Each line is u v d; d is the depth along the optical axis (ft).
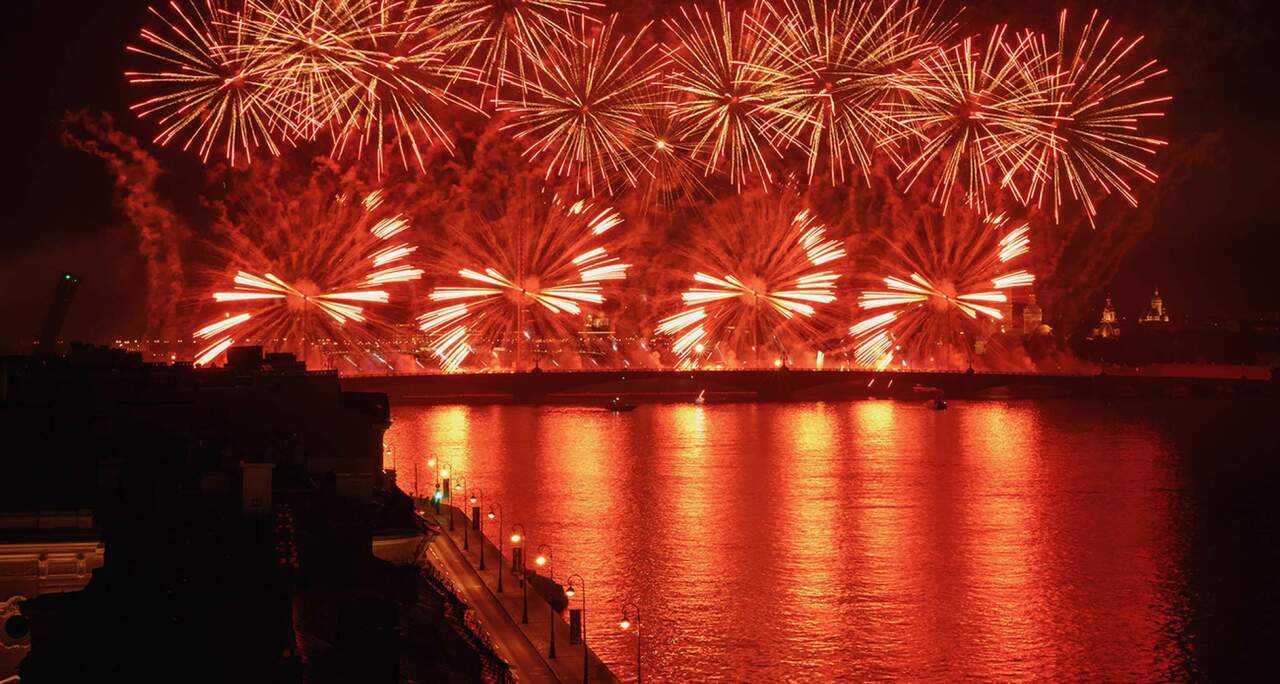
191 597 147.13
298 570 163.32
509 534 576.61
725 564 513.45
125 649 130.31
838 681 361.30
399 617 170.30
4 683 138.62
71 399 254.27
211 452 244.63
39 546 169.78
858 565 514.27
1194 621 431.43
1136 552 552.00
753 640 400.26
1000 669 374.22
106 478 212.43
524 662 280.72
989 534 589.32
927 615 435.53
